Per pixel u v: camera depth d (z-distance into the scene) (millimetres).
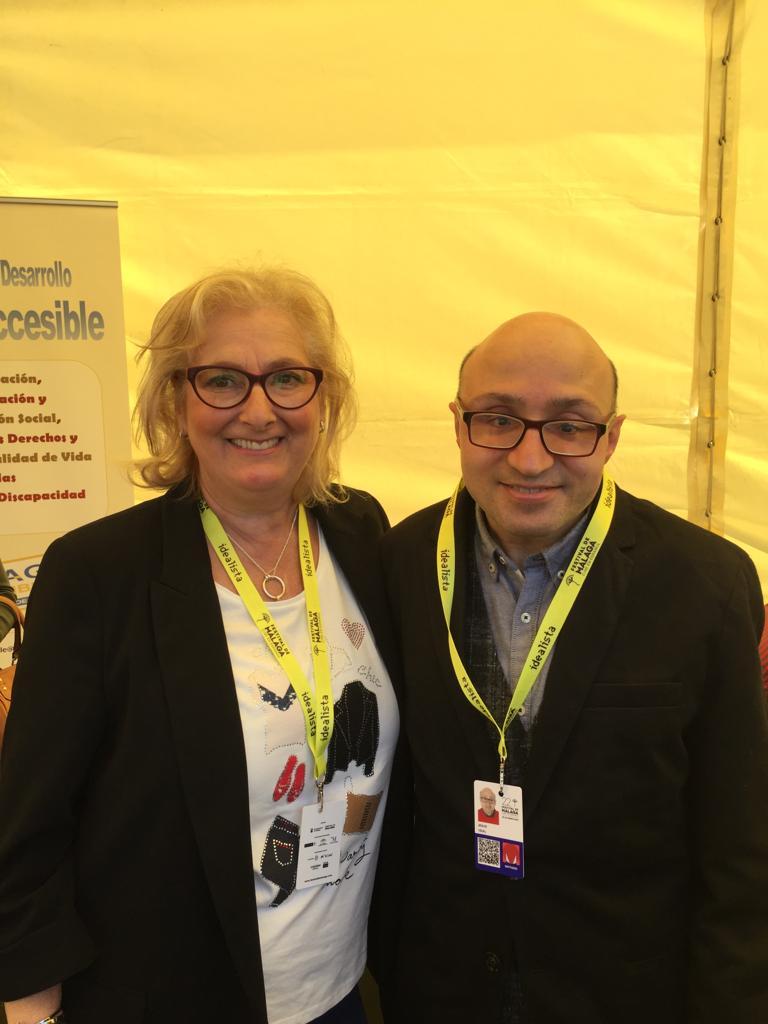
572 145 2627
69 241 2439
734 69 2570
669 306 2703
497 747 1204
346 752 1244
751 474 2734
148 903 1126
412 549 1381
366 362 2713
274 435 1201
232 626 1212
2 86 2494
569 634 1177
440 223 2658
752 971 1108
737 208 2639
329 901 1248
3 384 2443
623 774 1152
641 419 2750
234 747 1125
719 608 1160
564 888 1169
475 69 2584
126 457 2562
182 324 1204
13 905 1077
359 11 2539
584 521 1249
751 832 1141
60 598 1129
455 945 1242
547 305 2707
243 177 2604
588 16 2559
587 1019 1180
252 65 2551
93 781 1162
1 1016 1370
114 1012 1120
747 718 1149
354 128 2600
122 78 2531
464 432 1220
